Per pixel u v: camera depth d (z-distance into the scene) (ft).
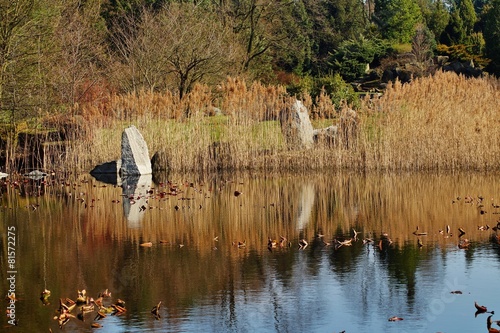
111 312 25.89
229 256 34.04
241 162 74.59
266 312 25.58
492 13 162.30
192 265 32.35
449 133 70.38
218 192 58.13
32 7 78.54
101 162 76.18
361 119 73.41
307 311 25.72
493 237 37.40
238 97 76.18
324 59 160.66
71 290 28.68
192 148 75.25
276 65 160.86
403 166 70.64
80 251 35.55
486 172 68.59
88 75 106.01
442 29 179.42
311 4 171.63
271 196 55.21
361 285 28.73
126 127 79.05
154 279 30.01
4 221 44.75
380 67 150.30
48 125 80.02
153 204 51.67
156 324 24.50
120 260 33.42
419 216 44.39
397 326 24.23
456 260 32.50
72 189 61.67
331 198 53.62
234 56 113.80
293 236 38.78
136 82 103.91
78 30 103.09
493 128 70.03
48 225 43.04
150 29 106.32
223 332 23.65
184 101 79.20
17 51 77.97
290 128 75.51
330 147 74.02
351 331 23.75
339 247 35.76
